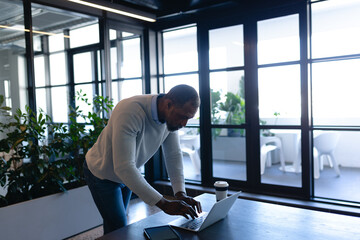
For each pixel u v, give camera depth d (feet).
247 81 13.47
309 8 12.02
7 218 8.68
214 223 5.06
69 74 12.41
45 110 11.54
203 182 14.99
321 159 14.29
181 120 5.16
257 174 13.56
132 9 12.37
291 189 12.69
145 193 4.83
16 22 10.69
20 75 10.82
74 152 10.97
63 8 11.91
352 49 11.43
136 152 5.64
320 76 12.02
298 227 4.83
